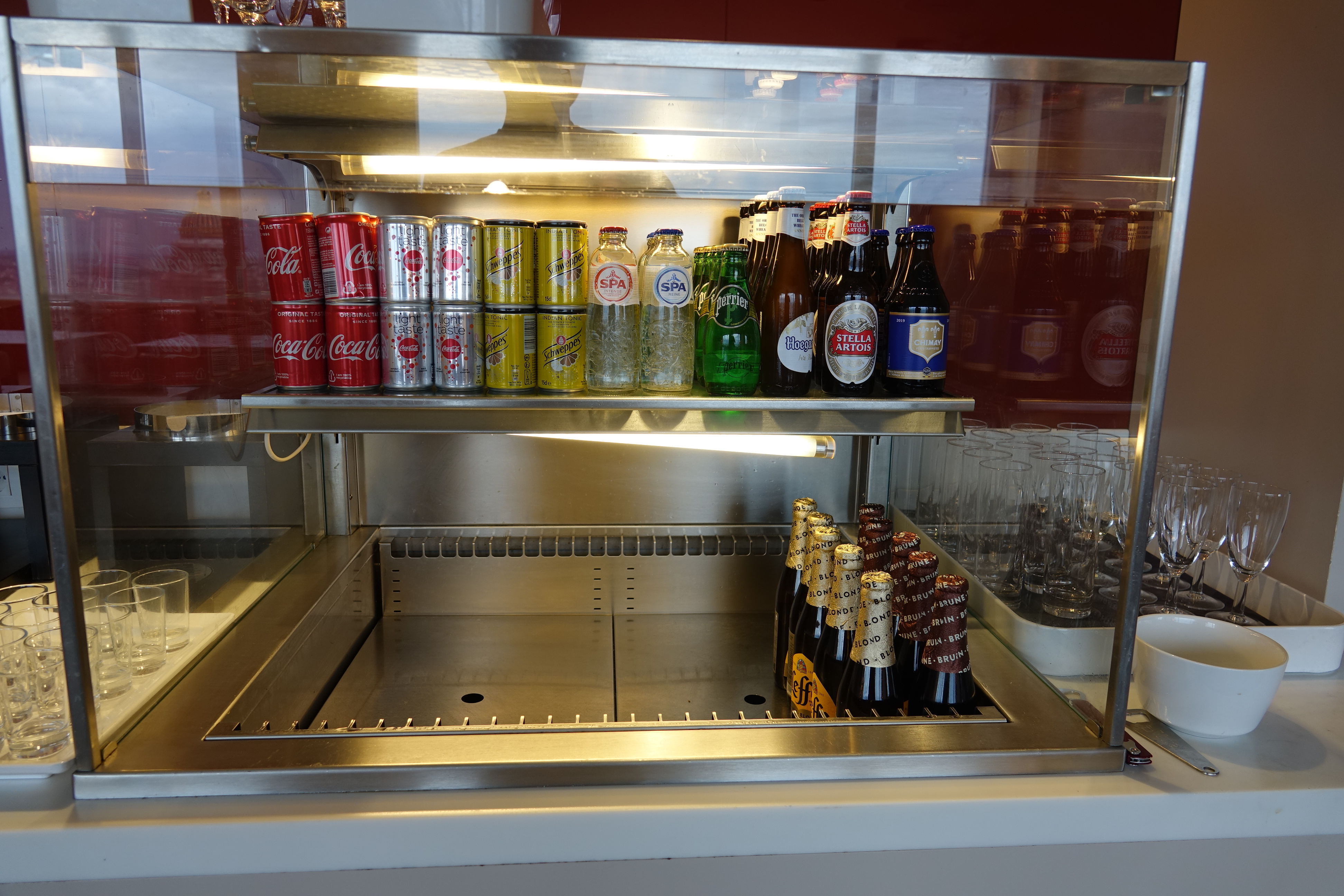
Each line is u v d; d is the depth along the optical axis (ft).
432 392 3.36
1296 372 4.83
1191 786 3.14
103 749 3.01
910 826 3.02
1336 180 4.54
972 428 4.56
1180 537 4.58
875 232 4.37
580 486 5.34
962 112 3.26
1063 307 4.36
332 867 2.90
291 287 3.22
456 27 3.49
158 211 3.42
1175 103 2.97
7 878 2.81
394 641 4.92
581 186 4.33
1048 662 3.70
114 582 3.25
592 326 3.51
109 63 2.92
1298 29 4.77
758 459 5.37
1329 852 3.16
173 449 3.65
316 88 3.28
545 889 2.97
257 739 3.14
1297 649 4.14
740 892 3.03
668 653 4.82
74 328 2.92
